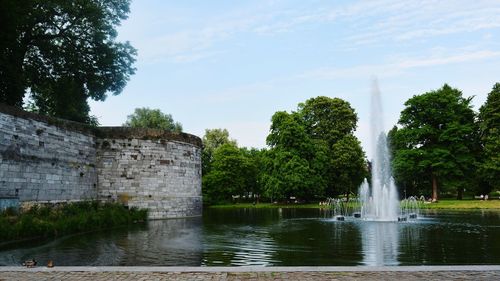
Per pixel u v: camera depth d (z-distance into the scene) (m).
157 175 36.81
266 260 15.00
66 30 39.50
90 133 34.34
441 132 59.97
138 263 14.73
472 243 19.03
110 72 42.53
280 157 62.28
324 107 71.44
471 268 10.77
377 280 9.64
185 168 39.53
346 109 69.88
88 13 38.22
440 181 61.09
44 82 42.25
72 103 43.34
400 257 15.41
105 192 35.12
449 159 58.06
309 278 9.88
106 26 40.56
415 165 59.44
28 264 12.20
